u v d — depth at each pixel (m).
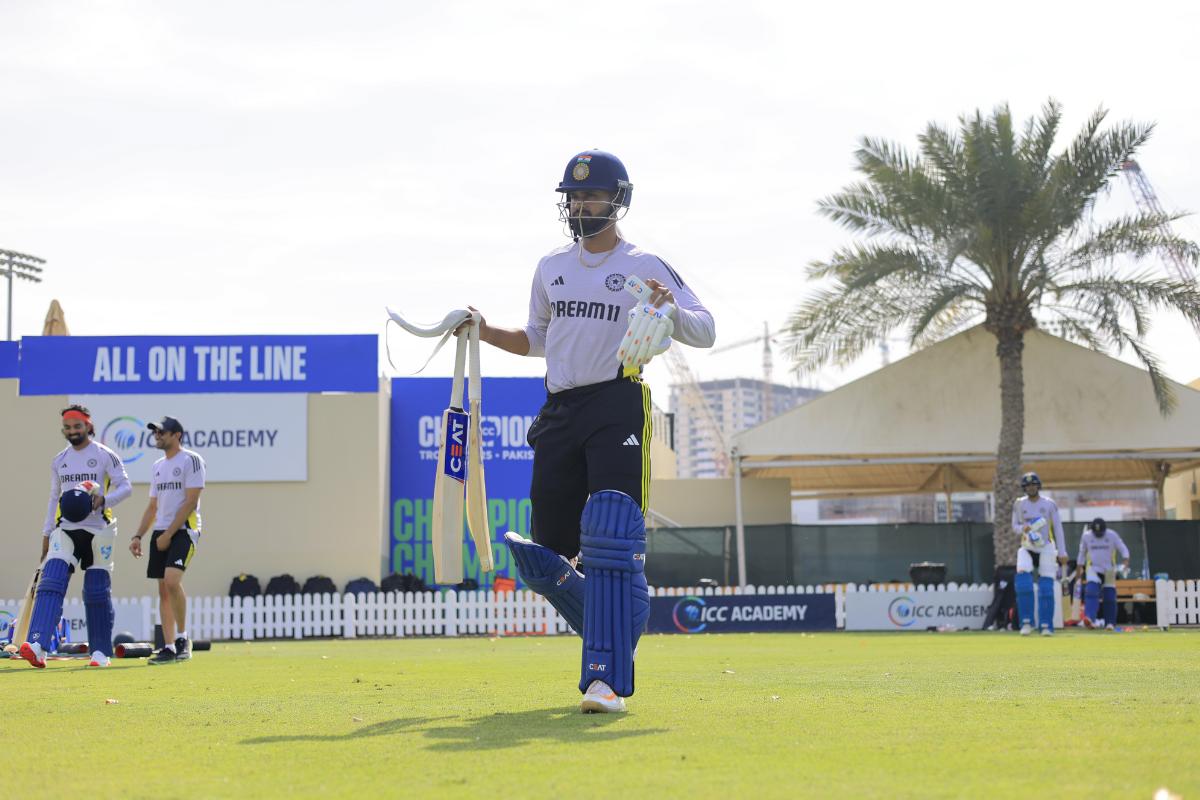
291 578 51.41
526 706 12.30
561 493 11.91
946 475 72.06
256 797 7.17
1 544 52.19
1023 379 55.72
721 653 26.23
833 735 9.48
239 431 52.66
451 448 12.48
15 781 7.89
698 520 66.56
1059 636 36.19
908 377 56.03
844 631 46.72
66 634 33.19
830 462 57.50
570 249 12.20
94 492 21.83
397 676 18.44
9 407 52.62
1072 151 53.94
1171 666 18.91
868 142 55.59
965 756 8.27
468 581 52.25
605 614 11.27
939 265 54.00
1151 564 53.69
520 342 12.70
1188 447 55.16
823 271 56.59
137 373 52.69
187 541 24.14
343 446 52.78
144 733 10.41
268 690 15.28
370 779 7.71
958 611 47.50
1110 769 7.64
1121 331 54.03
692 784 7.29
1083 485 79.56
